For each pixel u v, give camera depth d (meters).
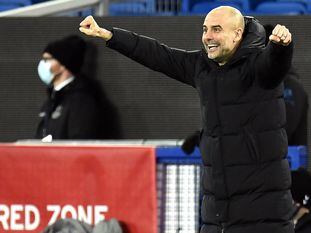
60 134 25.97
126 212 20.86
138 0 35.44
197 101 27.58
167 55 17.81
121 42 17.73
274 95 16.89
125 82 27.70
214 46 16.88
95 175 20.91
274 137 16.89
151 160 20.70
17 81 28.28
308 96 26.72
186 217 21.12
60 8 29.16
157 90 27.67
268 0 37.19
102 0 29.30
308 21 26.89
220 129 17.03
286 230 17.03
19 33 28.20
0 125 28.33
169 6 35.84
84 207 20.98
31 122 28.25
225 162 17.02
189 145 20.97
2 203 21.30
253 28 17.06
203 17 27.45
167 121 27.70
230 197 17.06
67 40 26.42
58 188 21.06
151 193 20.75
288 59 16.22
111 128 27.75
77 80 26.34
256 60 16.61
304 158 22.14
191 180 21.11
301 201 20.55
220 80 17.00
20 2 37.16
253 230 17.00
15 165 21.19
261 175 16.89
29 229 21.22
